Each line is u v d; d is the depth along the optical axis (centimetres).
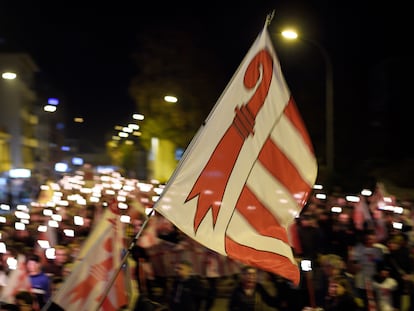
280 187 554
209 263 1378
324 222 1941
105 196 2538
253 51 555
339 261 1363
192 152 530
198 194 527
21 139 7288
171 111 4472
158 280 1388
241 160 542
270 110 556
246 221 541
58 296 613
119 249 629
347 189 3058
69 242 1555
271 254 544
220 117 540
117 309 621
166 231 1698
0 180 4250
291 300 1290
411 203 2300
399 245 1485
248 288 1177
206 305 1303
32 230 1698
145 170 5681
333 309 1191
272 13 560
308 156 562
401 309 1384
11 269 1081
